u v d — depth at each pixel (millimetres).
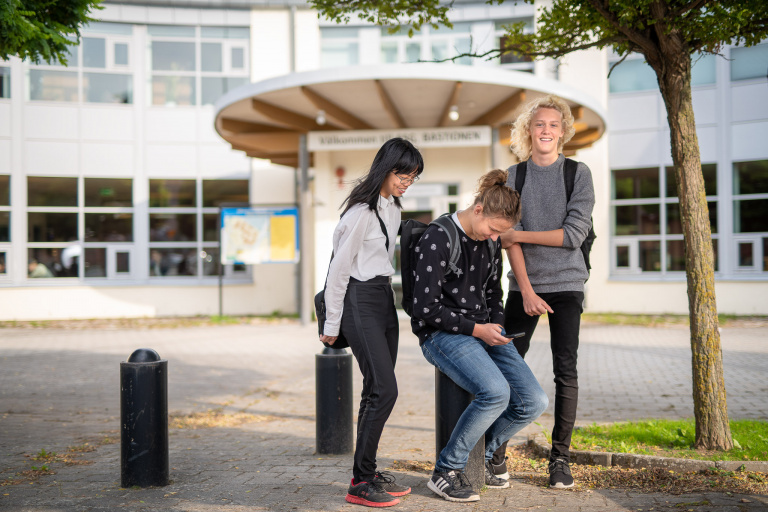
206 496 3988
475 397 3771
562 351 3941
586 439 4871
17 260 18094
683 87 4570
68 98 18359
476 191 3738
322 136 14273
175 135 18812
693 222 4539
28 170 18141
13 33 5289
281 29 18516
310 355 11047
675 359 9820
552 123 4023
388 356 3666
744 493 3742
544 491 3920
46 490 4148
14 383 8820
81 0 6047
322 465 4738
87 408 7230
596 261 17906
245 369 9766
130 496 4000
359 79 11711
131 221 18688
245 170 19031
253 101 12648
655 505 3594
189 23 18625
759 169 16609
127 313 18391
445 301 3725
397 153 3654
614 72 17922
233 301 18719
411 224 3871
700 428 4539
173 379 8992
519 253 3963
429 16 5281
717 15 4379
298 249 15453
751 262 16688
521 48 5301
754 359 9492
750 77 16688
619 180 17984
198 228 18875
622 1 4332
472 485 3844
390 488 3842
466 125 15305
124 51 18609
